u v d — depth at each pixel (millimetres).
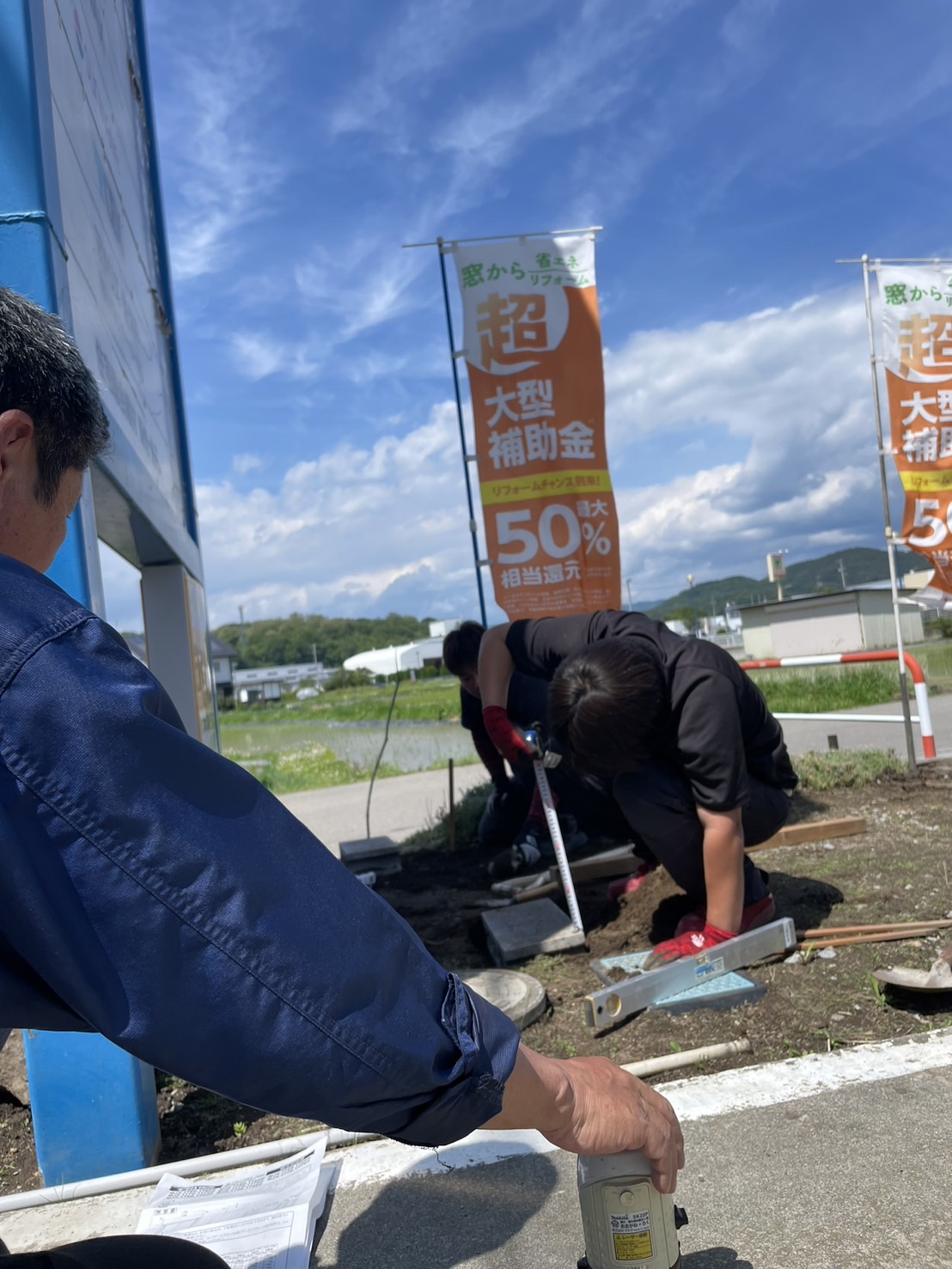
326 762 14906
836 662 6051
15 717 712
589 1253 1146
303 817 7395
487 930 3336
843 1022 2355
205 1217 1652
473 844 5168
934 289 5617
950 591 5699
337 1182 1831
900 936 2854
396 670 6660
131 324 3529
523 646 3521
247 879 751
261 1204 1674
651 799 2770
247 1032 743
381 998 803
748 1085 2021
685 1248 1526
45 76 2031
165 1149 2088
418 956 859
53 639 749
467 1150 1913
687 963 2539
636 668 2562
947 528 5633
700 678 2629
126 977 723
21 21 1957
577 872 4004
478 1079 864
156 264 5195
